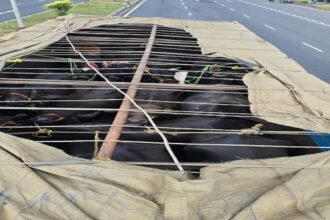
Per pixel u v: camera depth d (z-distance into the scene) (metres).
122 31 10.32
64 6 25.45
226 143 4.14
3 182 2.59
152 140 4.20
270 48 8.32
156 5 41.75
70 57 7.45
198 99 5.37
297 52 18.84
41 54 7.25
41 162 2.88
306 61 16.92
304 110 4.49
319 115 4.29
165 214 2.40
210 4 47.47
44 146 3.18
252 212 2.39
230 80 6.21
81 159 3.00
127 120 4.64
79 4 37.16
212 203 2.51
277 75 5.88
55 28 10.05
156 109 4.94
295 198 2.52
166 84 5.57
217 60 7.38
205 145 4.05
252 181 2.81
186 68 7.21
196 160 3.88
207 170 3.02
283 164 3.07
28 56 6.96
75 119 4.95
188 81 6.34
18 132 4.41
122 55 7.71
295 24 30.28
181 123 4.65
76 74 6.36
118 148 3.91
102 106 5.22
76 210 2.36
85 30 10.09
